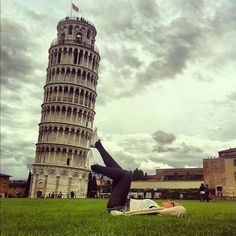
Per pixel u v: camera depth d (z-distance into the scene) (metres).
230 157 90.38
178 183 93.62
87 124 103.12
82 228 6.53
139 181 98.00
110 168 10.10
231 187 88.38
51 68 104.25
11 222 7.76
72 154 97.19
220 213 12.01
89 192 100.25
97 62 110.81
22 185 110.69
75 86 101.69
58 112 99.56
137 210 9.45
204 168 93.00
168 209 9.13
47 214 10.86
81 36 108.19
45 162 95.75
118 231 6.10
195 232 6.04
